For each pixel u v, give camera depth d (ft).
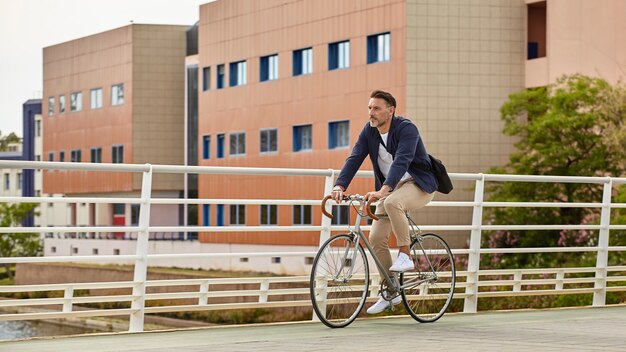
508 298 95.81
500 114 159.02
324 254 31.53
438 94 157.79
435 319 34.01
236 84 198.80
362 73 165.68
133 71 249.34
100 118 260.83
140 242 31.94
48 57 282.77
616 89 135.64
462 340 27.89
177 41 250.98
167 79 250.78
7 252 257.14
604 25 151.02
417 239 33.58
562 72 154.81
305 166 178.70
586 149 138.00
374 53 165.27
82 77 267.80
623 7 149.48
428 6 157.89
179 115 251.19
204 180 208.03
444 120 157.89
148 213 31.86
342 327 31.83
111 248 236.02
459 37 158.40
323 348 26.09
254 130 192.24
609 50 150.51
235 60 197.67
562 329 31.07
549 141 137.49
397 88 158.61
